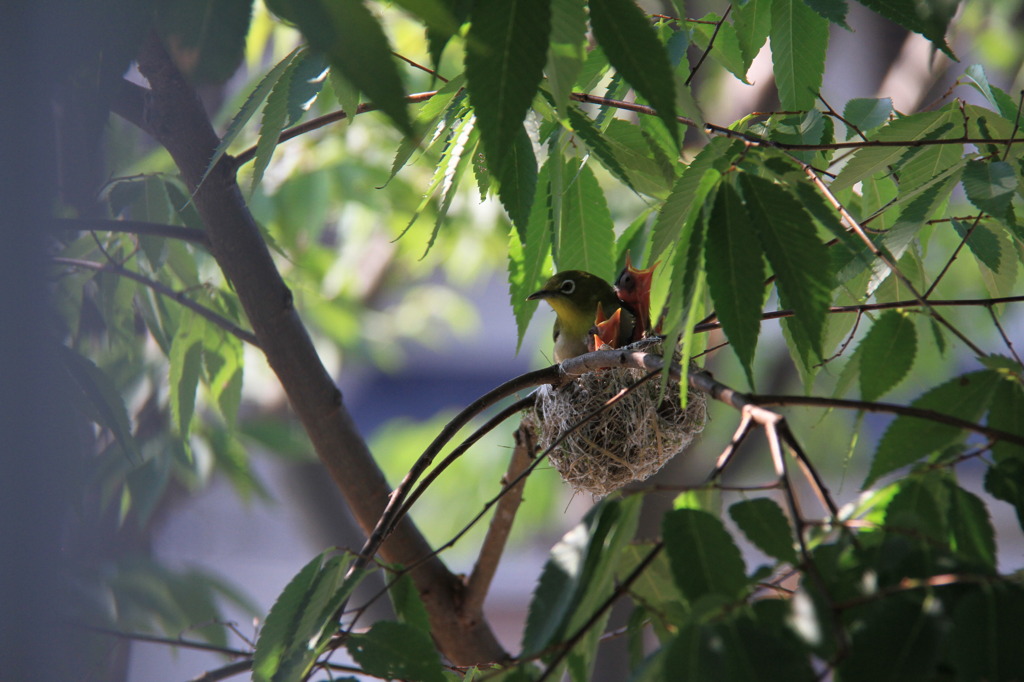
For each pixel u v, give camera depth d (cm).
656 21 562
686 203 401
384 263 1470
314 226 1113
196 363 762
